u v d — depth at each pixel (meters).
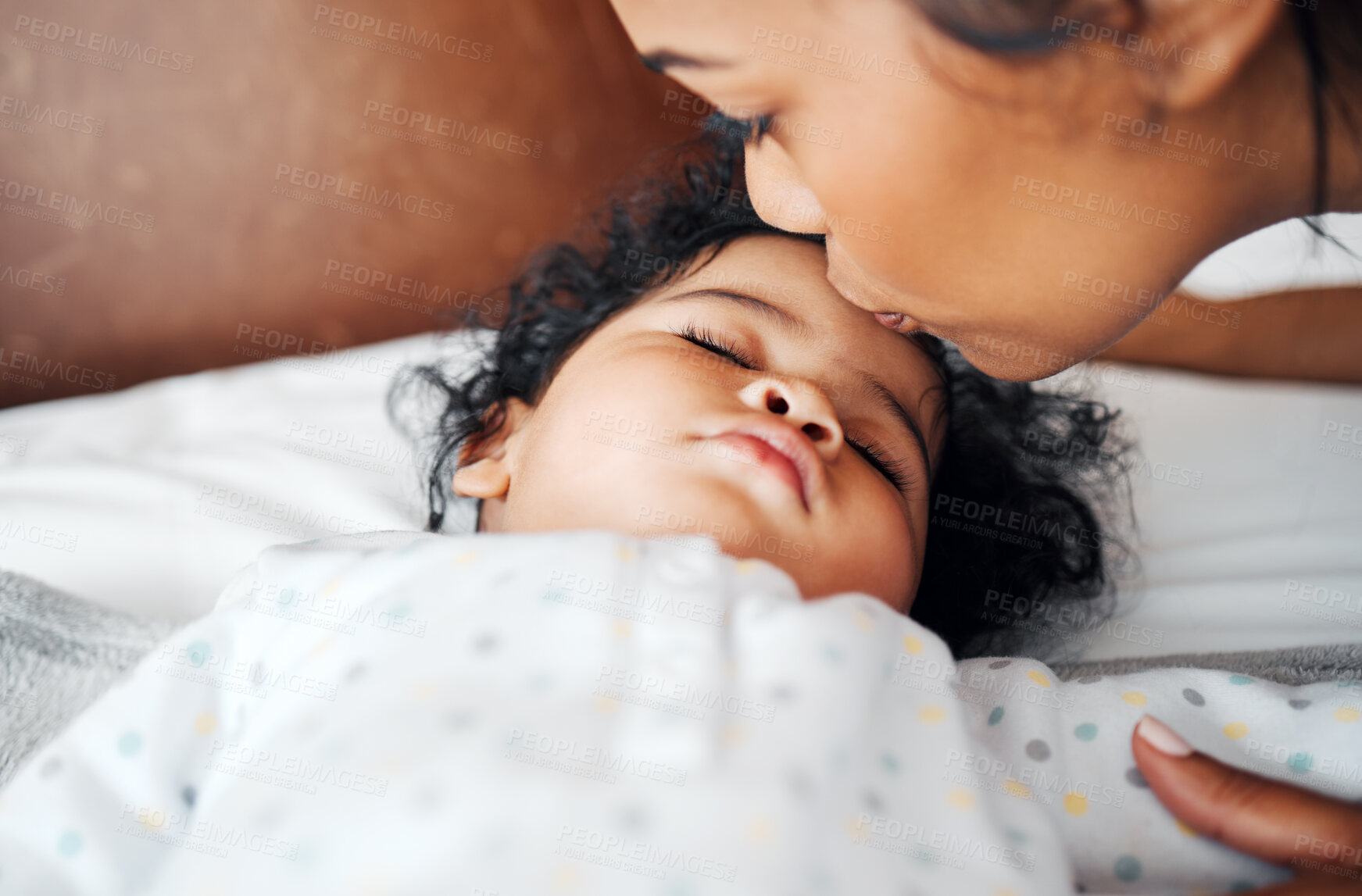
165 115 1.60
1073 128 0.64
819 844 0.55
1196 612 1.10
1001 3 0.59
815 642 0.63
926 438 1.03
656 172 1.63
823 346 0.96
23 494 1.24
